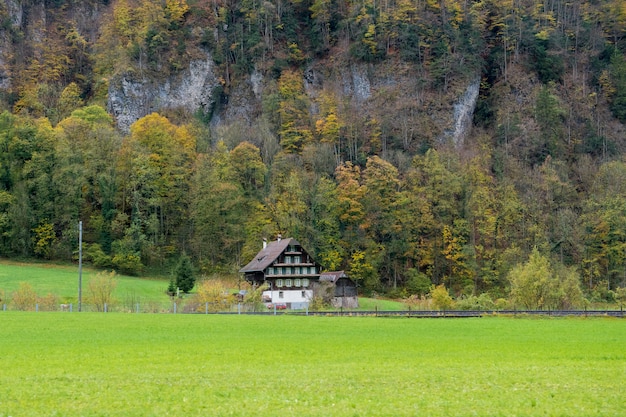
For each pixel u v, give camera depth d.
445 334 55.50
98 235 140.75
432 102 195.25
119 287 115.25
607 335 55.59
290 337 51.53
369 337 52.34
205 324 61.59
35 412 24.56
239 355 40.31
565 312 77.06
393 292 138.38
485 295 99.00
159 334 52.50
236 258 142.25
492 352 43.34
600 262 141.25
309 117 194.12
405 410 25.08
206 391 28.36
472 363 37.69
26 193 139.62
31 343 45.28
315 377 31.92
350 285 113.94
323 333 55.03
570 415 24.56
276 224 141.88
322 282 111.06
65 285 112.50
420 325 64.25
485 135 193.75
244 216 145.62
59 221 139.75
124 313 76.00
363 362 37.75
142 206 145.12
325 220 145.00
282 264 115.31
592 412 25.02
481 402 26.52
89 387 29.20
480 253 141.50
